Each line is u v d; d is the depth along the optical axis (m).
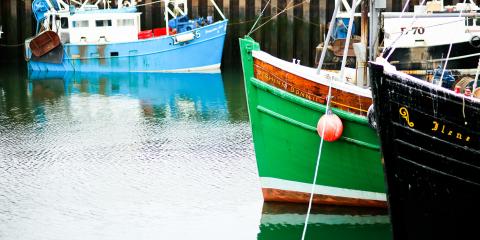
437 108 8.84
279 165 11.74
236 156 15.55
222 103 22.16
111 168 14.77
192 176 14.11
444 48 14.02
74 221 11.87
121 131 18.14
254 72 11.40
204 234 11.23
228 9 30.48
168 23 30.05
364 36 11.27
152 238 11.11
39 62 30.42
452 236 9.34
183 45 29.33
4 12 31.09
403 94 8.79
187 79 27.55
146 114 20.42
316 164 11.48
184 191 13.23
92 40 29.95
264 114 11.52
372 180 11.34
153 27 31.77
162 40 29.33
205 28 29.23
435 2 15.72
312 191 10.79
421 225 9.28
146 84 26.45
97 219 11.95
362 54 11.16
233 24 30.62
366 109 10.80
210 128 18.41
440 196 9.14
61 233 11.36
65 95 23.94
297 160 11.59
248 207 12.33
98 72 30.06
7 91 24.84
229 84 26.14
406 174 9.05
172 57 29.48
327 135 10.80
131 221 11.81
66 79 27.98
